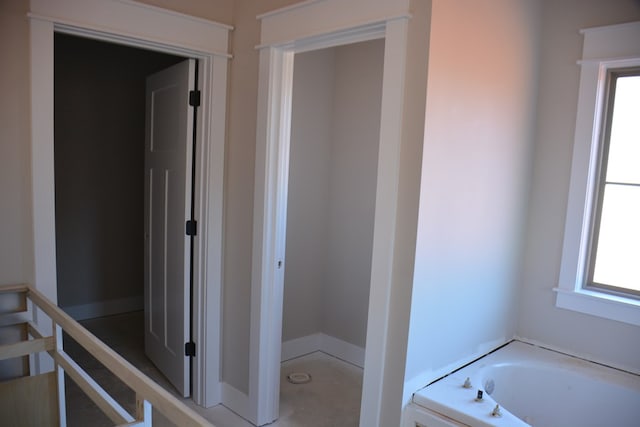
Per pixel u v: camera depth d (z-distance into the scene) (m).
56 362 1.94
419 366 2.03
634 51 2.28
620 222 2.45
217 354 2.84
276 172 2.53
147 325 3.39
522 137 2.51
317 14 2.20
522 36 2.39
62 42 3.92
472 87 2.09
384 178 1.97
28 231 2.09
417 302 1.95
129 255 4.47
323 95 3.49
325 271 3.69
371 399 2.07
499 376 2.40
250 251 2.62
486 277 2.40
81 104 4.07
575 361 2.48
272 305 2.60
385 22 1.94
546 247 2.62
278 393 2.72
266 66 2.45
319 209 3.60
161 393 1.25
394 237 1.96
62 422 1.98
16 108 2.02
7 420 1.91
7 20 1.97
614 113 2.44
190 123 2.71
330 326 3.68
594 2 2.39
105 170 4.26
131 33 2.29
